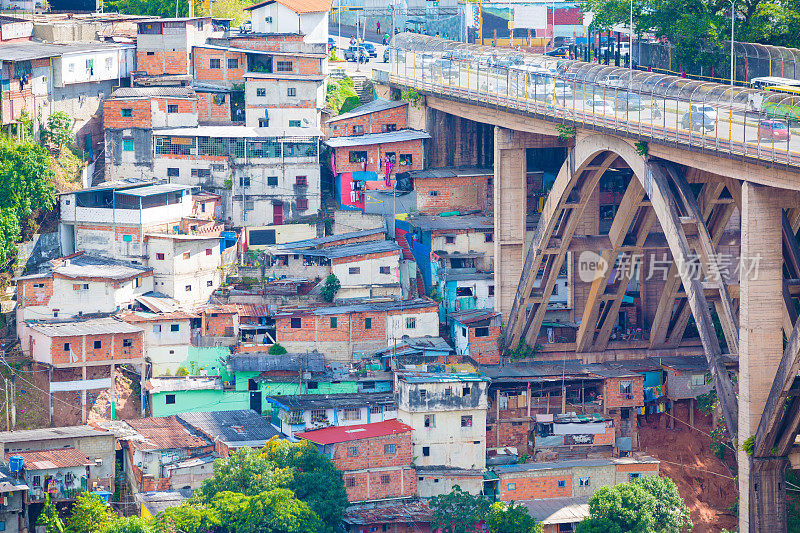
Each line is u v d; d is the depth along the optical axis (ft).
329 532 443.32
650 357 560.61
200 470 466.70
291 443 466.70
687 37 551.59
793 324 418.72
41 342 493.36
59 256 554.05
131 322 513.86
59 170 574.56
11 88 561.84
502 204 555.28
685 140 428.56
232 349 528.22
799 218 446.19
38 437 455.63
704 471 528.22
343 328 529.45
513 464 508.53
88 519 418.31
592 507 451.53
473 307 566.36
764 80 479.82
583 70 508.12
